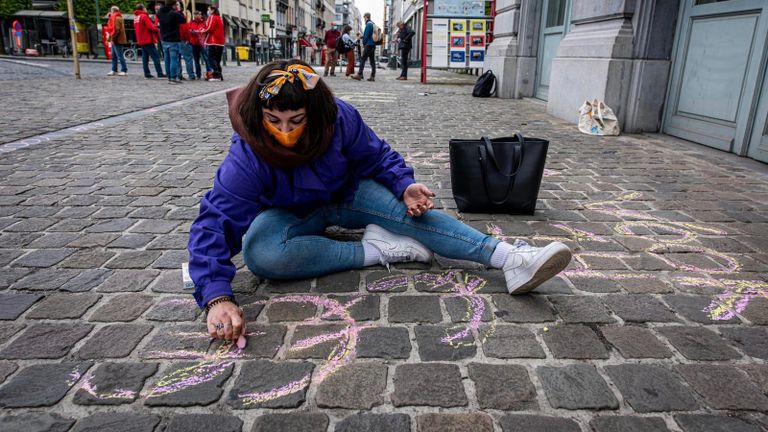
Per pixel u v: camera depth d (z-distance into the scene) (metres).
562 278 2.25
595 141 5.41
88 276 2.22
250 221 1.92
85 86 10.34
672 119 5.71
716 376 1.59
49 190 3.44
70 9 11.66
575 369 1.62
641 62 5.69
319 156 1.96
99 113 6.75
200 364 1.64
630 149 5.01
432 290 2.12
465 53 12.63
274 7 54.75
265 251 2.06
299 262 2.12
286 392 1.51
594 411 1.44
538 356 1.68
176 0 11.71
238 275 2.23
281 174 1.95
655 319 1.92
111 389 1.52
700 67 5.21
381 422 1.39
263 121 1.76
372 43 14.18
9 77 11.94
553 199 3.40
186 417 1.41
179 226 2.83
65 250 2.49
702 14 5.13
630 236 2.76
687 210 3.19
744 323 1.90
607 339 1.78
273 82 1.68
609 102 5.89
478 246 2.13
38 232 2.72
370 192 2.26
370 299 2.04
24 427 1.36
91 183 3.61
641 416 1.42
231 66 25.33
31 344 1.73
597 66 6.02
